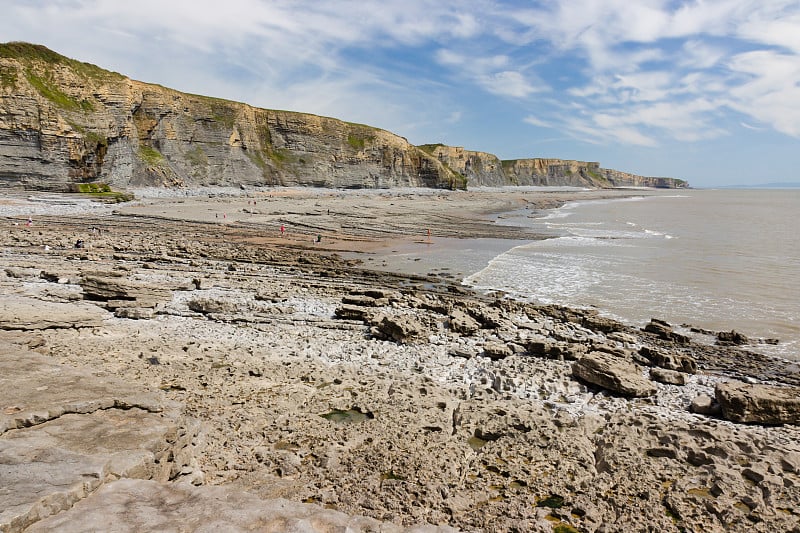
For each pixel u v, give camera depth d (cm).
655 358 1609
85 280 2078
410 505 759
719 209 9825
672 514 778
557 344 1642
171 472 698
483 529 716
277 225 5450
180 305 2092
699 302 2453
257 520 525
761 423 1166
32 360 920
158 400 802
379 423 1055
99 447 634
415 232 5312
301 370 1370
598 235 5166
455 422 1114
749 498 802
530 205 10894
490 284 2844
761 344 1875
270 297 2262
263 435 977
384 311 2102
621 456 949
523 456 951
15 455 578
